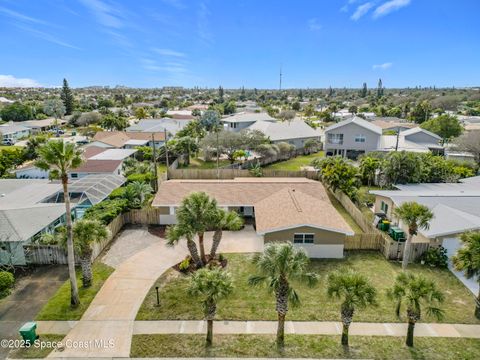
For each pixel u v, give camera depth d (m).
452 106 126.19
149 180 40.12
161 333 16.09
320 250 24.03
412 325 15.16
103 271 21.70
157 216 29.44
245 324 16.81
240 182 33.47
